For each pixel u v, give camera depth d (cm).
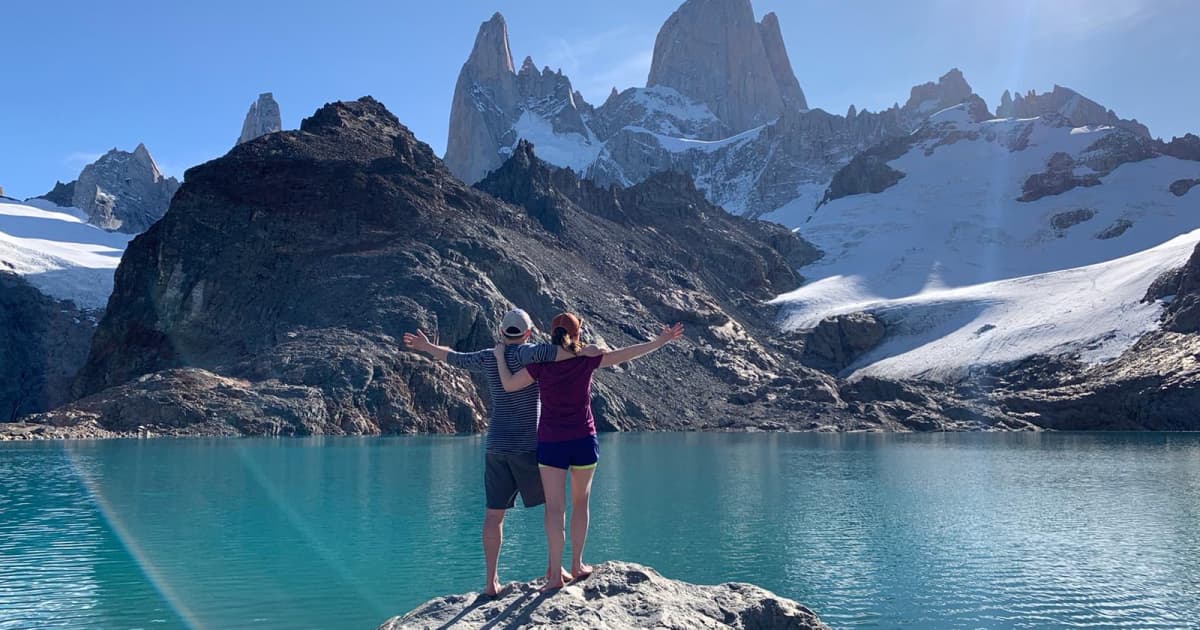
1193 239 19100
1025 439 10000
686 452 7288
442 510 3416
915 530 3053
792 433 11862
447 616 966
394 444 7725
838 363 18088
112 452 6438
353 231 13175
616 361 1020
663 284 16888
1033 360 15000
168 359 11738
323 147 14500
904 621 1891
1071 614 1958
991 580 2286
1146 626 1872
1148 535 2975
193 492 3950
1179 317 14025
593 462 1027
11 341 19350
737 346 15950
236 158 13700
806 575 2331
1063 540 2878
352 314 11675
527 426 1040
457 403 10731
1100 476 5131
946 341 17288
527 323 1061
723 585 1042
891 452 7388
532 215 17912
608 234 19012
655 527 3089
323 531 2902
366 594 2041
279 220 13062
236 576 2227
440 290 12075
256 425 9100
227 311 12138
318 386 10031
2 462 5488
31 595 2017
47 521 3081
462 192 15550
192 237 12662
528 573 2264
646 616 916
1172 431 12162
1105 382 13312
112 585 2106
